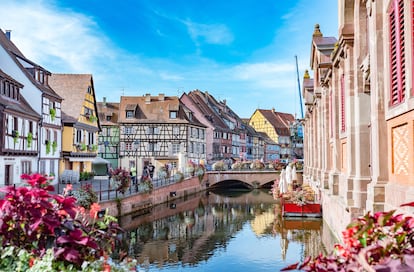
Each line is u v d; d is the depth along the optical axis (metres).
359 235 2.96
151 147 54.12
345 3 12.85
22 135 26.33
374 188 8.92
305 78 31.88
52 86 38.72
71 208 4.36
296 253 14.10
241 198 36.97
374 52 9.33
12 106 24.64
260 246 15.47
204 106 70.19
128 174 24.41
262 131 94.75
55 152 32.41
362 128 11.82
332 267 2.81
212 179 46.75
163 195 31.81
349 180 12.38
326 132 20.19
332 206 15.59
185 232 19.23
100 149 55.91
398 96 8.02
